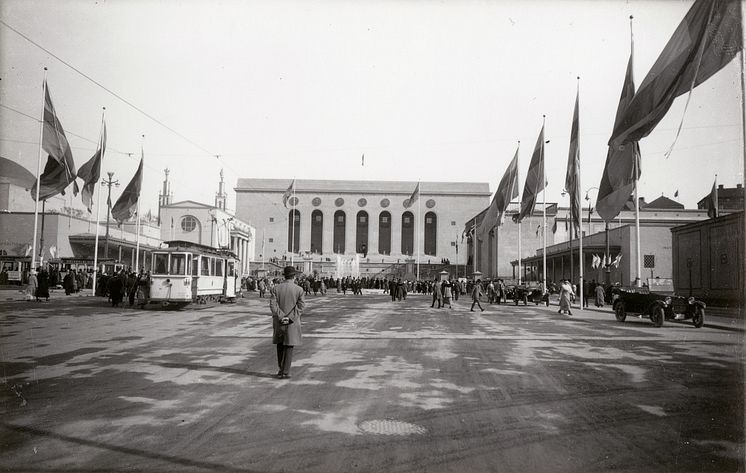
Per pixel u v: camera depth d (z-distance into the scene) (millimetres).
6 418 6664
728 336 16328
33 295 29891
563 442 5941
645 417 6945
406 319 22281
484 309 30578
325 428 6352
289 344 9180
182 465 5148
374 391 8336
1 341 13625
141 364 10523
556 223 66000
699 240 28828
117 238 67125
